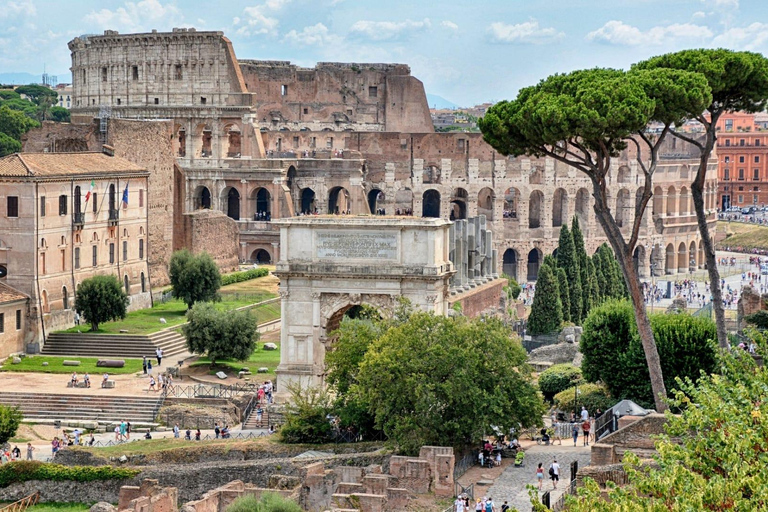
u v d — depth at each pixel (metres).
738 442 73.69
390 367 126.44
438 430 124.25
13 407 154.75
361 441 133.50
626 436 112.88
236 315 176.25
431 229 149.88
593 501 69.62
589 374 151.88
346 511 103.12
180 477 126.31
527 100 135.50
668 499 69.50
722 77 134.00
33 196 186.50
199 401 157.50
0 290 183.62
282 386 154.38
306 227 152.88
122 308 193.00
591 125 126.50
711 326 146.25
